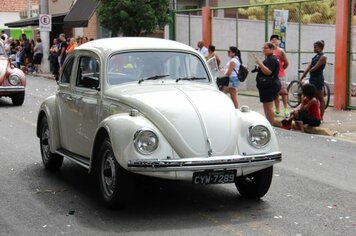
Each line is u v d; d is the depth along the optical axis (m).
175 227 5.67
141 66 6.96
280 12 16.73
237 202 6.60
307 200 6.75
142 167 5.60
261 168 6.09
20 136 11.12
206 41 20.41
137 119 5.87
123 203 6.03
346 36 15.09
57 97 7.84
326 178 7.93
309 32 22.34
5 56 16.58
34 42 31.97
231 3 29.44
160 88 6.61
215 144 5.89
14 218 5.99
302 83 15.06
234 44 21.81
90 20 29.27
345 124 13.05
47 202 6.56
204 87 6.90
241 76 13.67
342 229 5.67
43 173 8.02
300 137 11.51
